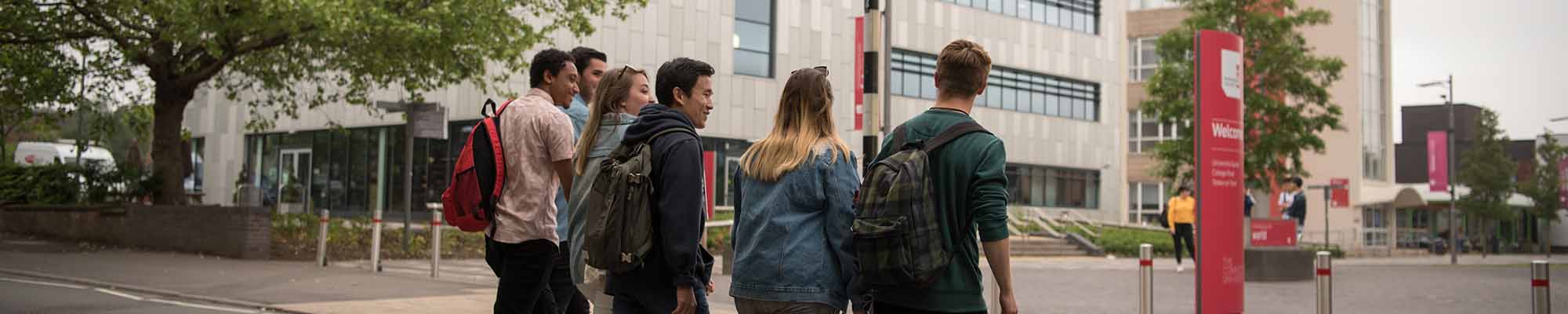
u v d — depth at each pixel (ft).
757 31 108.99
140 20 61.87
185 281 39.93
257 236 54.08
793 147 13.99
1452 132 128.57
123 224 60.29
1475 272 70.28
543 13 96.94
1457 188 177.68
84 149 72.38
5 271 41.88
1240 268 33.14
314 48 63.21
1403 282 58.90
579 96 20.77
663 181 14.67
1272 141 92.94
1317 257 30.27
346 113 112.68
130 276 41.63
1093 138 144.05
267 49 64.44
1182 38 94.63
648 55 101.19
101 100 71.61
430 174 103.86
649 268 14.98
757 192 14.26
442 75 65.21
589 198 16.40
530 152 17.53
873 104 36.65
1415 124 279.08
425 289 38.88
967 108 13.97
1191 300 44.60
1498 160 175.73
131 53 61.41
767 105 108.99
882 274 12.99
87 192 68.23
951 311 13.32
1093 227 116.78
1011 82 134.00
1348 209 152.87
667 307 15.11
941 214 13.34
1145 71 151.53
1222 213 32.91
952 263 13.43
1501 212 172.96
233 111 128.06
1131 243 102.68
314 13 53.83
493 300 35.47
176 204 66.08
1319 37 156.04
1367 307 43.47
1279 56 93.15
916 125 13.99
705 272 15.39
